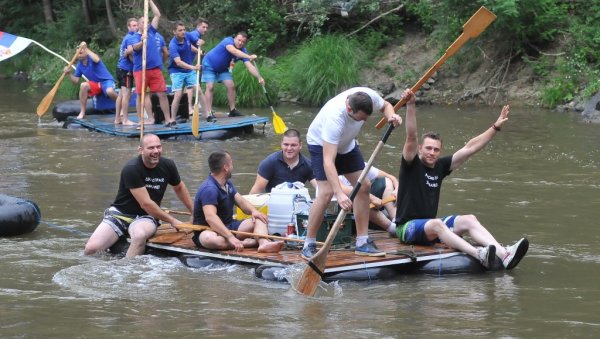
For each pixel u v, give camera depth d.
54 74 33.62
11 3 41.12
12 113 24.97
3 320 8.21
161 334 7.83
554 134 19.66
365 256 9.84
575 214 12.49
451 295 9.03
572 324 8.13
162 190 10.87
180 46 20.45
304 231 10.33
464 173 15.45
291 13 30.78
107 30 36.28
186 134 19.53
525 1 24.92
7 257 10.45
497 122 10.41
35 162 16.61
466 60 26.70
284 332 7.88
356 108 9.34
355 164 9.97
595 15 25.28
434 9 27.38
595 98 22.36
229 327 8.02
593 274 9.80
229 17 31.20
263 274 9.55
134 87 23.02
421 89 26.39
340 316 8.35
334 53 27.06
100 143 18.88
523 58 25.47
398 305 8.70
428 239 10.26
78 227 11.91
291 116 24.16
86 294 9.04
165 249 10.48
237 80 26.56
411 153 10.29
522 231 11.62
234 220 10.69
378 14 29.36
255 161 16.69
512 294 9.07
